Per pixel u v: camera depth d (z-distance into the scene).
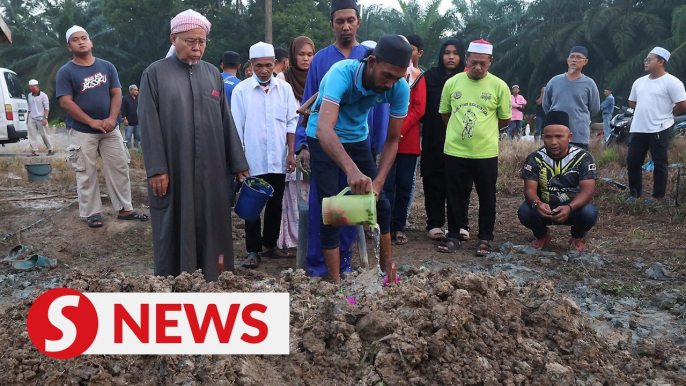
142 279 3.53
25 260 5.48
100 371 2.75
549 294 3.41
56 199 8.05
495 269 5.05
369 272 3.57
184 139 4.29
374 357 2.88
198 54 4.32
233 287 3.56
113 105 6.43
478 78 5.54
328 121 3.55
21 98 14.45
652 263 5.16
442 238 6.18
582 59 6.88
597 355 3.04
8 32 6.27
